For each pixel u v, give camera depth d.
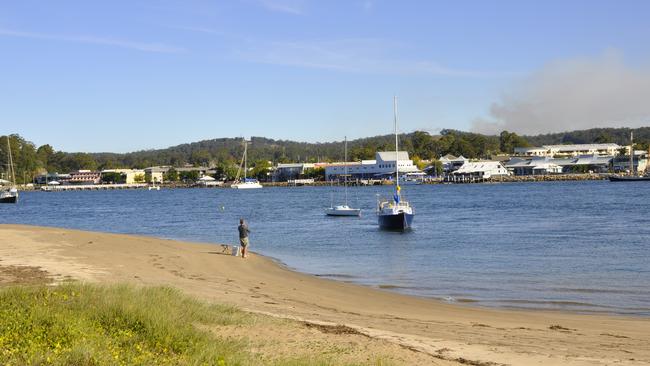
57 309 15.91
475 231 60.03
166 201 149.25
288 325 17.92
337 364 13.67
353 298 26.23
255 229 67.06
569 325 21.09
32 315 14.86
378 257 41.94
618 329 20.34
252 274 31.70
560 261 38.69
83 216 98.25
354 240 53.75
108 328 15.06
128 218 91.50
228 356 13.54
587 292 28.44
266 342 15.76
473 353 15.99
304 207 109.31
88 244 39.56
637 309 24.61
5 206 134.25
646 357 16.05
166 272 29.83
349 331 17.70
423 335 18.50
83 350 12.46
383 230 62.44
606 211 83.81
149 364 12.37
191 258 35.69
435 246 48.12
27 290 18.41
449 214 84.75
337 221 76.56
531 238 52.56
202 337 14.96
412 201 123.56
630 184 185.00
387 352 15.37
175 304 18.23
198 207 117.94
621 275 33.09
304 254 43.91
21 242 39.62
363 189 197.88
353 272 35.16
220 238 57.62
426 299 26.83
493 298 27.16
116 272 28.25
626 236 52.66
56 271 27.41
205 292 24.36
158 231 67.19
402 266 37.47
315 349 15.28
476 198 129.00
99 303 16.94
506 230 60.44
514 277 32.91
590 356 16.06
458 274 34.12
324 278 32.69
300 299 25.06
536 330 19.98
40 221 87.44
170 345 14.15
